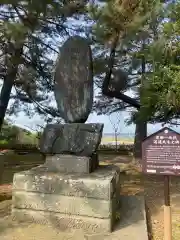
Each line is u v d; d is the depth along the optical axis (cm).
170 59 541
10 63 786
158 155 307
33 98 1021
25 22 563
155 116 723
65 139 437
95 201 360
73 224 364
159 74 541
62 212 371
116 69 865
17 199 391
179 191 673
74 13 653
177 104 524
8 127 1480
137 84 898
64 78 473
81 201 365
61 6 575
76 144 429
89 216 361
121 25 571
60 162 421
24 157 1271
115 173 413
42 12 533
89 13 586
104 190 357
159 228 406
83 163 411
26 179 391
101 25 584
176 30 503
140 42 659
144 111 641
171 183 777
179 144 301
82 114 457
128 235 343
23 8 528
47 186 381
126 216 410
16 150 1555
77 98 461
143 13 538
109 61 768
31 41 802
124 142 1970
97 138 425
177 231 388
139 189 679
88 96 457
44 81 964
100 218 356
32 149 1591
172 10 518
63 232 352
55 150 436
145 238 334
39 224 375
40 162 1107
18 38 548
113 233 349
